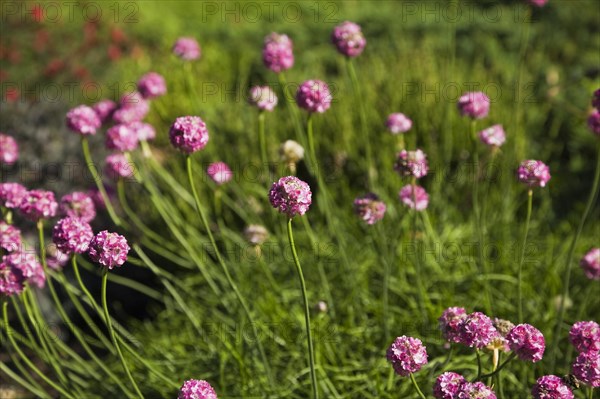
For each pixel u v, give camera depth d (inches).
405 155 33.4
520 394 35.0
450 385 27.5
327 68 58.2
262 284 38.6
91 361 40.9
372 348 36.7
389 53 58.1
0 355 41.3
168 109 50.7
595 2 60.9
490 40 57.9
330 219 36.9
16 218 43.8
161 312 41.3
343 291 39.3
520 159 45.3
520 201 44.2
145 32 67.7
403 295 38.1
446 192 44.4
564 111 48.6
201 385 28.1
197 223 43.4
